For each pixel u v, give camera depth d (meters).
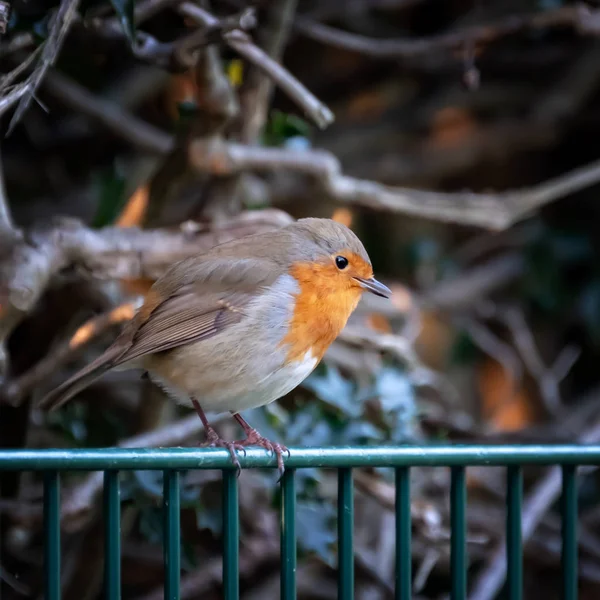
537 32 10.13
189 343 5.47
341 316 5.79
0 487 7.72
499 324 11.98
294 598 4.18
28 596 7.69
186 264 5.77
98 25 6.17
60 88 9.37
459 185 12.40
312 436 6.82
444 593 9.23
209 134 7.09
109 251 6.39
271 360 5.50
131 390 8.54
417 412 7.46
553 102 11.77
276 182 10.58
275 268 5.63
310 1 11.41
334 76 12.03
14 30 5.78
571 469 4.53
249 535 7.62
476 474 9.16
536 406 11.40
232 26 5.74
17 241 5.84
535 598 9.38
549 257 11.70
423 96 12.23
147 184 7.39
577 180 9.02
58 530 3.76
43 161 10.44
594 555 9.13
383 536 8.30
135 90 10.38
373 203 8.08
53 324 7.54
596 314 11.62
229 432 7.66
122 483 6.17
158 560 8.15
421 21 12.06
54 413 7.59
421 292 11.28
